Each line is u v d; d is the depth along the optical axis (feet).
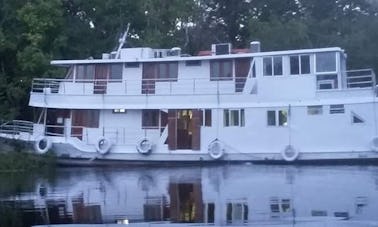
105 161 119.14
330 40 171.83
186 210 58.90
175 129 117.70
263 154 112.98
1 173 108.99
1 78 144.56
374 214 53.78
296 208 58.03
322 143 110.52
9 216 57.36
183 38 181.98
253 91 114.52
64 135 122.52
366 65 169.58
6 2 152.25
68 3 168.14
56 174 104.42
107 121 120.88
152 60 119.24
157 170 107.55
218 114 115.55
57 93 123.54
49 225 51.90
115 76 121.49
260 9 198.70
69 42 163.02
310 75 112.06
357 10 191.52
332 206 58.59
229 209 58.70
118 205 63.67
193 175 95.86
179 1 176.14
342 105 109.70
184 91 118.01
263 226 48.96
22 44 149.59
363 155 108.88
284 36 166.91
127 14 170.50
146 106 118.42
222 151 114.32
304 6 195.62
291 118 111.86
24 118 147.64
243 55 115.14
